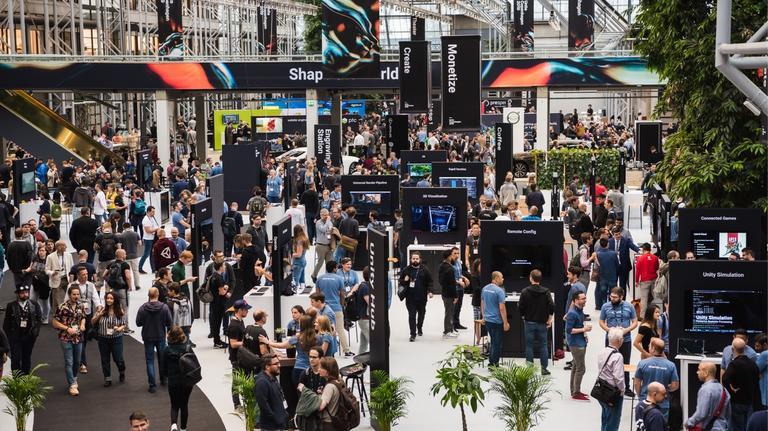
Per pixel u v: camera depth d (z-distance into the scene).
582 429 15.08
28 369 17.84
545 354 17.38
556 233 19.06
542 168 43.06
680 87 23.59
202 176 37.53
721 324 15.38
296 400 15.30
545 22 85.38
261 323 15.40
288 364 15.41
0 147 49.88
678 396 14.57
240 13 74.12
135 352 19.97
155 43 71.31
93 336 18.31
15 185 32.81
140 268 27.22
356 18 34.00
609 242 22.31
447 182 31.11
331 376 13.38
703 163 22.45
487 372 18.06
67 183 36.72
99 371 18.81
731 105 22.17
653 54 24.34
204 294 19.77
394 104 68.38
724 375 13.63
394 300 24.34
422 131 56.88
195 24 70.12
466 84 34.81
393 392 14.10
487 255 19.25
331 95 49.22
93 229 25.70
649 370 13.81
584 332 16.36
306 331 15.06
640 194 33.75
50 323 22.31
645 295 20.62
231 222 26.44
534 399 14.30
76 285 17.50
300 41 89.56
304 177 36.75
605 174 42.50
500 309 17.59
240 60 47.56
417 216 25.73
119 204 32.06
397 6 63.19
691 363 14.90
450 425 15.44
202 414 16.16
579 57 44.44
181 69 45.91
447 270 20.30
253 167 36.72
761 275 15.24
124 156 48.91
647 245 20.70
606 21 61.28
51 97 57.28
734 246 20.83
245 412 14.30
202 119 51.88
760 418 11.85
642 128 37.78
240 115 64.31
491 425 15.45
